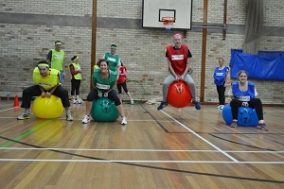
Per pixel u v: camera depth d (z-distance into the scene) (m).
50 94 7.07
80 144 4.68
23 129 5.81
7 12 12.38
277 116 9.33
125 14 12.68
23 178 3.13
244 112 6.73
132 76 12.75
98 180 3.12
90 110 6.87
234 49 12.96
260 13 12.85
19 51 12.46
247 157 4.15
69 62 12.60
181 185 3.04
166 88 7.79
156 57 12.78
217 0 12.90
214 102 12.94
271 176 3.36
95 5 12.61
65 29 12.56
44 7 12.48
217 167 3.66
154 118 7.91
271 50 13.03
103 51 12.68
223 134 5.86
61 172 3.34
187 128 6.46
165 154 4.21
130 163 3.74
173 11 12.59
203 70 12.93
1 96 12.41
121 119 7.47
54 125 6.34
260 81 13.05
